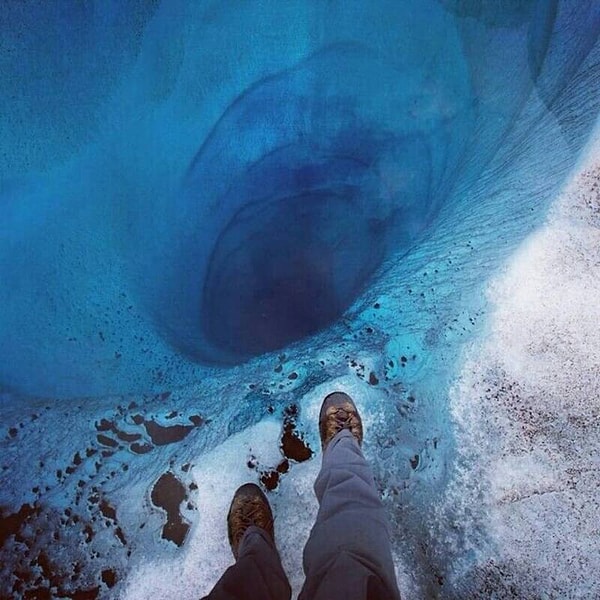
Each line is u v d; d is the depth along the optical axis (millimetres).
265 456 1258
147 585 1152
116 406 1409
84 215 1646
